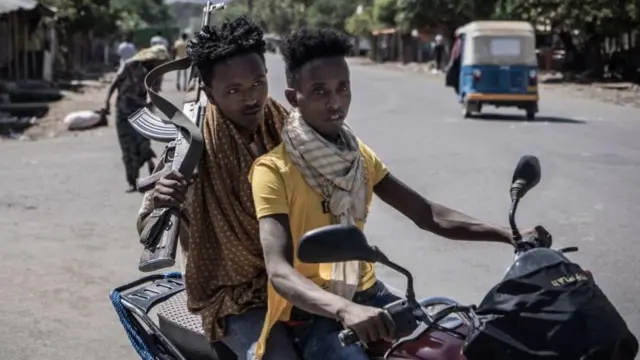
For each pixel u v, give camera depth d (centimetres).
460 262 669
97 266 678
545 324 217
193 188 289
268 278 264
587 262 658
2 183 1047
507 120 1831
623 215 820
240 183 286
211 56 289
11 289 616
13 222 829
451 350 251
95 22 3572
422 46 5938
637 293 584
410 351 253
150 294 342
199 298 289
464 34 1989
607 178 1031
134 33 5353
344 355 255
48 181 1063
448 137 1484
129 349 509
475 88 1841
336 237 222
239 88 288
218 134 289
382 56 6681
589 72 3347
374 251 228
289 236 258
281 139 288
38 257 703
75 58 3859
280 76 3191
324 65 261
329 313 231
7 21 2283
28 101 2238
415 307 234
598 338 216
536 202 882
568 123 1755
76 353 500
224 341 284
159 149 1309
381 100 2459
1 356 491
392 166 1140
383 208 870
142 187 296
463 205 873
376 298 291
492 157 1222
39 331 534
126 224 824
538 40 4469
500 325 220
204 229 289
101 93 2616
